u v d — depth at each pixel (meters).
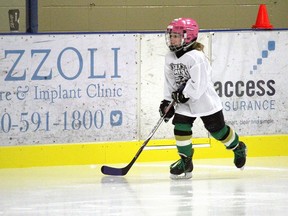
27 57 15.13
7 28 18.73
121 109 15.56
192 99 13.88
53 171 14.88
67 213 11.55
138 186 13.49
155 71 15.66
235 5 19.98
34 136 15.25
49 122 15.28
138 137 15.68
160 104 14.57
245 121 16.09
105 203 12.19
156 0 19.69
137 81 15.59
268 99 16.17
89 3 19.45
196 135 15.98
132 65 15.56
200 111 13.91
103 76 15.45
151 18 19.72
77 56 15.32
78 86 15.37
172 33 13.71
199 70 13.62
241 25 20.05
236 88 16.02
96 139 15.50
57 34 15.23
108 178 14.23
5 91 15.09
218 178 14.12
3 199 12.55
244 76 16.03
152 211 11.61
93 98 15.42
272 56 16.12
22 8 18.77
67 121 15.35
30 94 15.17
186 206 11.91
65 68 15.29
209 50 15.87
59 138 15.35
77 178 14.23
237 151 14.36
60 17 19.36
